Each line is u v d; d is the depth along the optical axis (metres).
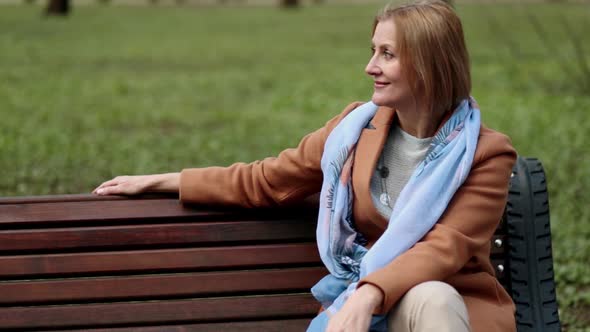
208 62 20.14
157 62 20.06
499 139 3.27
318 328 3.19
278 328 3.43
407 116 3.30
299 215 3.48
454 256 3.11
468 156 3.19
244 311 3.43
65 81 16.75
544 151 10.08
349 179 3.32
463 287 3.27
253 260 3.43
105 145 10.85
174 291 3.39
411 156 3.32
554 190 8.48
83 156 10.12
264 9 40.19
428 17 3.16
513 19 28.78
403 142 3.35
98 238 3.37
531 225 3.59
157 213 3.42
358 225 3.35
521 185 3.62
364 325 2.95
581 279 6.21
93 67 19.03
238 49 22.89
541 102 13.62
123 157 10.16
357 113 3.38
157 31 27.81
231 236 3.44
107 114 13.23
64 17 31.66
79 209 3.39
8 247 3.33
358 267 3.26
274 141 11.06
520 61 18.44
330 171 3.30
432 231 3.17
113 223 3.40
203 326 3.41
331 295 3.30
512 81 15.98
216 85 16.52
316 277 3.46
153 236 3.40
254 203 3.40
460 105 3.28
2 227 3.36
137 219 3.41
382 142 3.31
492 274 3.36
